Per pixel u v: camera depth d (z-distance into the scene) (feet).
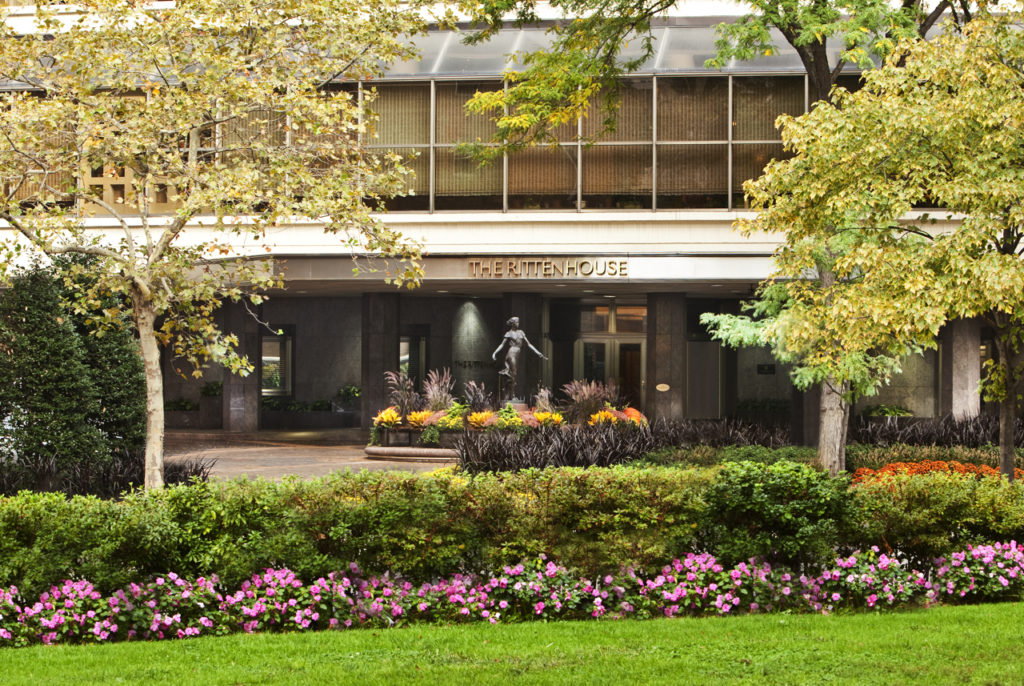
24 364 50.67
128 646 26.07
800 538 30.12
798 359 59.62
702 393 107.96
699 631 27.14
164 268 42.86
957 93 39.32
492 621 28.68
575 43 60.90
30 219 40.04
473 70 85.40
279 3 43.39
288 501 29.78
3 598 27.12
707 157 83.76
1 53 42.01
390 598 28.91
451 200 85.71
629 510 30.04
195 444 96.89
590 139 67.77
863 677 22.30
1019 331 41.14
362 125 45.09
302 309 123.24
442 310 115.14
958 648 24.76
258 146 41.78
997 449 67.92
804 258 46.32
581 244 84.64
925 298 36.55
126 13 42.75
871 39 66.13
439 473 32.22
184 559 28.96
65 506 28.43
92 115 39.96
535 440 67.92
